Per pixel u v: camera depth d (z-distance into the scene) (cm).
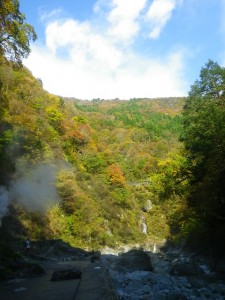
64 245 3450
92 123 13738
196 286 1572
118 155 11369
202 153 2400
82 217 5394
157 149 11788
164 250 7038
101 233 5691
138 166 10519
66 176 5647
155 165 10188
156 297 1223
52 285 1212
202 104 3167
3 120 4034
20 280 1356
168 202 5919
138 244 7025
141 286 1488
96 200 6650
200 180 2566
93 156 7912
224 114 2144
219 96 3259
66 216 5212
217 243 2698
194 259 3453
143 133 13275
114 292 1058
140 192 8862
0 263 1499
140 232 7562
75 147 7706
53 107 7331
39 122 5912
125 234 6912
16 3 1852
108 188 7481
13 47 2038
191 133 2558
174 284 1589
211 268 2508
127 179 9844
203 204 2247
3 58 2145
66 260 2719
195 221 2736
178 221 3291
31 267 1519
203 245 3488
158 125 14412
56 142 6519
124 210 7644
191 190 2748
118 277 1747
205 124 2306
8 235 3334
